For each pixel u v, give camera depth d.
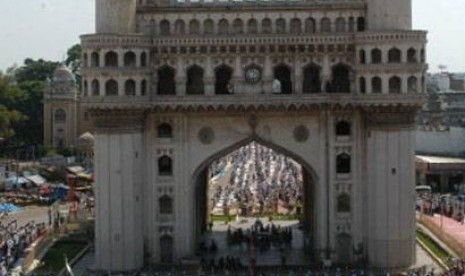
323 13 76.50
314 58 76.06
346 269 73.62
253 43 75.50
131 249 74.88
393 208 74.19
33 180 130.62
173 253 77.50
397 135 74.06
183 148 77.31
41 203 118.88
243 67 76.25
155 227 77.31
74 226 93.38
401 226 74.25
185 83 76.44
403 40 72.75
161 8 76.88
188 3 76.94
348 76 76.50
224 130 77.38
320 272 72.25
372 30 74.44
